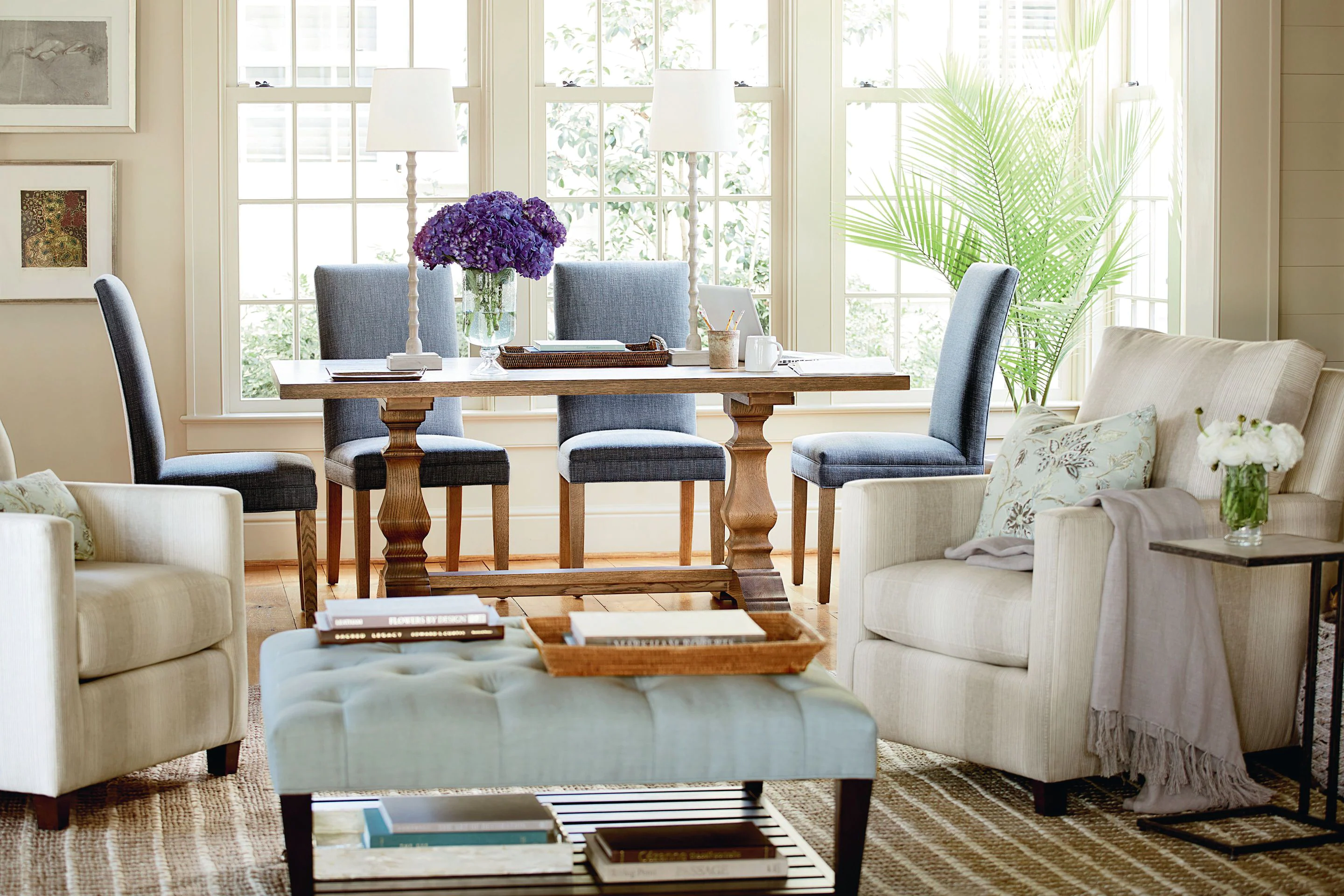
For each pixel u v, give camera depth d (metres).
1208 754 3.00
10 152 5.25
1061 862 2.72
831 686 2.41
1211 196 4.52
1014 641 2.98
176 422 5.42
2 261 5.26
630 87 5.61
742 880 2.33
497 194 4.17
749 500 4.29
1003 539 3.27
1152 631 2.98
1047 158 5.27
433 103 4.16
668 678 2.38
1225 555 2.74
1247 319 4.54
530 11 5.49
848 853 2.33
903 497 3.37
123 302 4.33
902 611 3.22
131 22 5.23
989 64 5.72
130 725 2.89
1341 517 3.41
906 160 5.69
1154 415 3.29
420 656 2.47
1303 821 2.91
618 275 5.05
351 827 2.46
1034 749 2.94
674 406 5.09
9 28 5.20
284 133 5.47
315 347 5.56
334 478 4.75
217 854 2.72
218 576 3.14
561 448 4.85
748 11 5.65
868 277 5.73
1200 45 4.54
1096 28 5.48
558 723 2.23
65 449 5.37
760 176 5.69
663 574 4.23
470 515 5.57
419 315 4.99
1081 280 5.35
